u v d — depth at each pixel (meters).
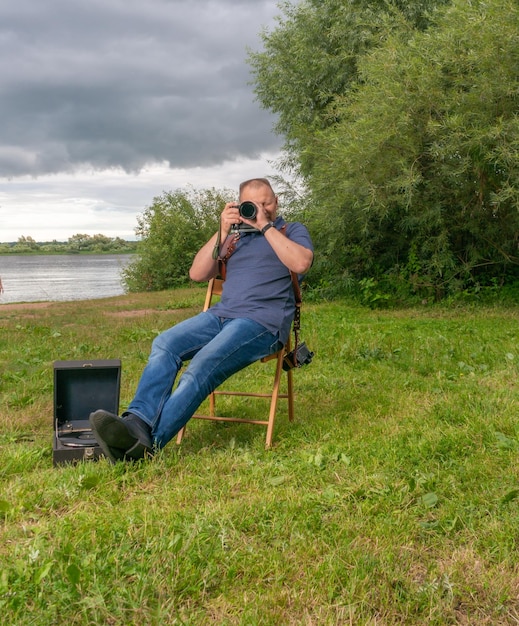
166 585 2.50
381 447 4.15
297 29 20.48
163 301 17.88
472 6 12.41
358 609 2.40
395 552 2.80
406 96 12.48
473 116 12.20
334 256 16.17
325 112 19.83
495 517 3.10
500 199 11.71
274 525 3.03
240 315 4.39
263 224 4.43
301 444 4.41
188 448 4.36
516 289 14.30
